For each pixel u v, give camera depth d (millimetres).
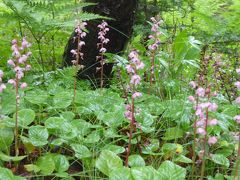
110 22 828
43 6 761
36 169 472
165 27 1140
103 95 745
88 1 830
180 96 764
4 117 559
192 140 606
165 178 444
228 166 521
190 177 528
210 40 1063
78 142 552
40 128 544
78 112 648
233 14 1076
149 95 755
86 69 833
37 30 784
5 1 781
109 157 477
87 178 509
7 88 697
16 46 521
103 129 585
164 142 609
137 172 434
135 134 589
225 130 578
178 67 860
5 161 509
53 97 678
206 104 426
